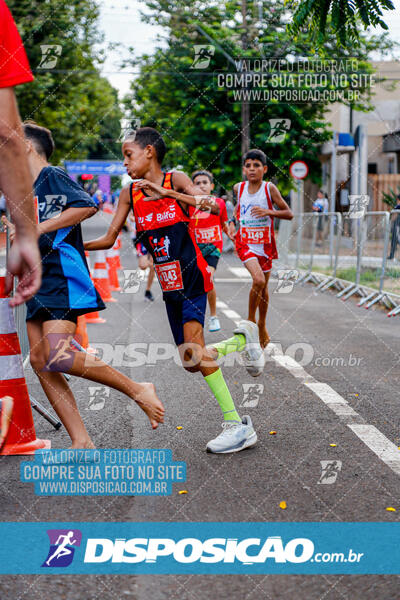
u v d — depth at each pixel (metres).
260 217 6.46
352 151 24.42
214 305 8.41
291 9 6.98
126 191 3.98
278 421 4.65
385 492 3.38
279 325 9.16
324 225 14.73
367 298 11.55
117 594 2.44
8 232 4.19
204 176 8.07
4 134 1.94
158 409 3.78
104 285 11.57
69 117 24.02
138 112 22.45
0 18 1.98
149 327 8.91
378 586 2.50
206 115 21.98
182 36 21.34
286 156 22.69
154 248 3.97
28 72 2.00
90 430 4.43
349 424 4.58
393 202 23.33
